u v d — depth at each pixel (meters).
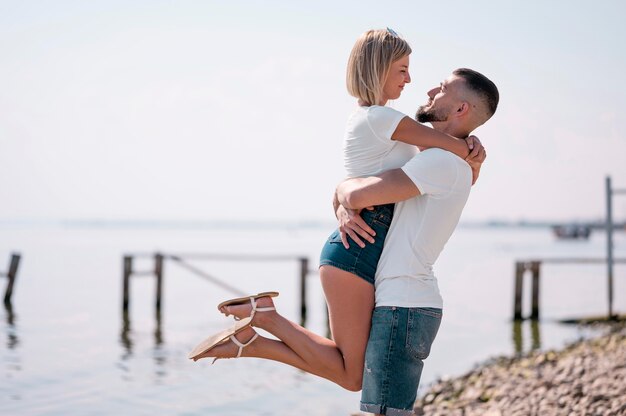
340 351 3.36
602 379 7.29
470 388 8.18
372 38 3.38
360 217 3.31
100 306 16.38
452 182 3.26
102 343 11.30
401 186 3.20
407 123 3.26
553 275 29.33
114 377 8.70
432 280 3.37
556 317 15.87
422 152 3.28
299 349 3.34
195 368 9.34
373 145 3.33
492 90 3.38
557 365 9.07
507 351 11.47
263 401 7.62
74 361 9.67
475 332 13.69
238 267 32.78
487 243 75.44
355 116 3.38
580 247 60.44
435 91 3.50
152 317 14.76
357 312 3.31
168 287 22.11
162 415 7.00
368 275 3.31
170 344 11.36
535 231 177.88
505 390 7.61
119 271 27.81
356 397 7.82
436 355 11.18
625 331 12.72
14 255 16.20
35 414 6.94
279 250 48.66
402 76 3.40
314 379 8.72
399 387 3.25
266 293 3.38
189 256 15.88
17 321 13.55
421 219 3.27
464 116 3.38
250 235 110.12
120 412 7.08
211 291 20.98
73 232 122.69
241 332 3.36
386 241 3.32
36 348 10.62
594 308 17.75
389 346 3.23
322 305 16.62
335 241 3.38
